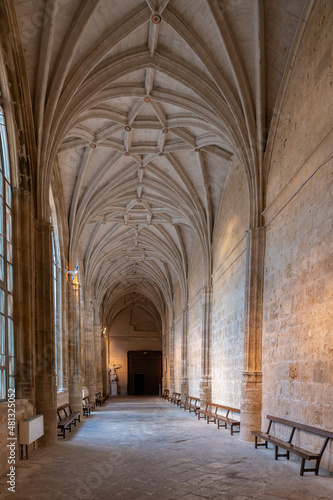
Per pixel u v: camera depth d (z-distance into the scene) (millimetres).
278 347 8922
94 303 30375
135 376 42062
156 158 16109
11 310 8578
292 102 8984
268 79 10180
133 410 20328
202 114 12016
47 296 9766
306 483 5914
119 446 9047
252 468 6855
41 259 9797
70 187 16375
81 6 8680
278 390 8773
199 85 11039
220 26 9414
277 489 5609
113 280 32969
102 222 21031
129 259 29078
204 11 9359
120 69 10742
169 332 31422
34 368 9102
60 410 13594
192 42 10016
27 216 9133
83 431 11844
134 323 43094
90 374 24250
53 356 9695
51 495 5336
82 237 21875
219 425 13039
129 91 11938
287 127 9258
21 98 8852
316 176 7316
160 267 30625
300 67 8539
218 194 16688
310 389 7164
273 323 9344
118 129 13938
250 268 10453
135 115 13172
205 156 15398
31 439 7637
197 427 12680
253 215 10664
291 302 8289
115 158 15727
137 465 7070
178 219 21219
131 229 23531
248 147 10789
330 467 6289
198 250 20656
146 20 9578
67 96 10062
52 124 10062
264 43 9562
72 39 9109
